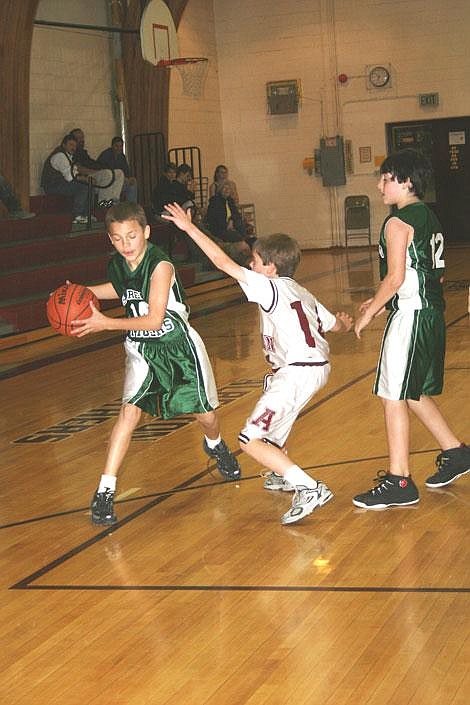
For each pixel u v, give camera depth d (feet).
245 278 16.58
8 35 50.47
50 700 11.19
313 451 21.59
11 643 12.85
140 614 13.47
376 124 77.30
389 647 11.77
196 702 10.83
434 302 17.04
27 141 52.34
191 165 69.41
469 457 18.20
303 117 78.69
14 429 26.55
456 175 76.18
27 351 39.27
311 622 12.71
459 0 74.38
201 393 18.10
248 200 80.84
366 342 35.86
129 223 16.72
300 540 16.05
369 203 78.18
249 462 21.26
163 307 16.93
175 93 73.15
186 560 15.51
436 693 10.57
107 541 16.78
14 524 18.22
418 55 75.66
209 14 78.43
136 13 64.18
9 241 48.73
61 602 14.16
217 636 12.52
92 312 16.44
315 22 77.56
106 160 58.23
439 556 14.82
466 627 12.16
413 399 17.08
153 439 24.02
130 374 17.81
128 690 11.26
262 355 35.17
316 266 66.08
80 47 61.52
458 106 75.41
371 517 16.96
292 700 10.69
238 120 80.12
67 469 21.99
